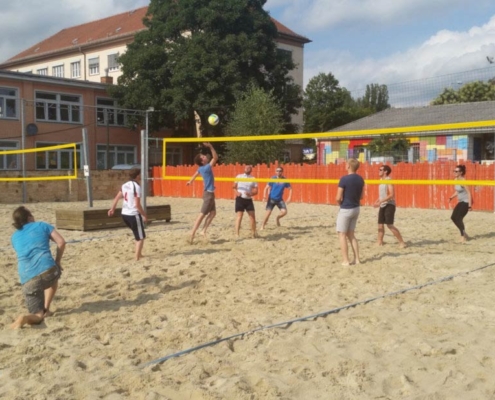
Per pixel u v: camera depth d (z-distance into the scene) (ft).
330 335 16.02
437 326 16.66
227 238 35.12
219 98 101.65
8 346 15.39
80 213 39.63
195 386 12.54
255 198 77.25
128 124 110.42
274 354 14.58
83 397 12.16
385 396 12.06
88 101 109.81
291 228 40.81
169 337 15.80
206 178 32.83
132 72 107.24
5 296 20.75
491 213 54.85
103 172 85.56
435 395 11.97
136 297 20.54
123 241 34.35
